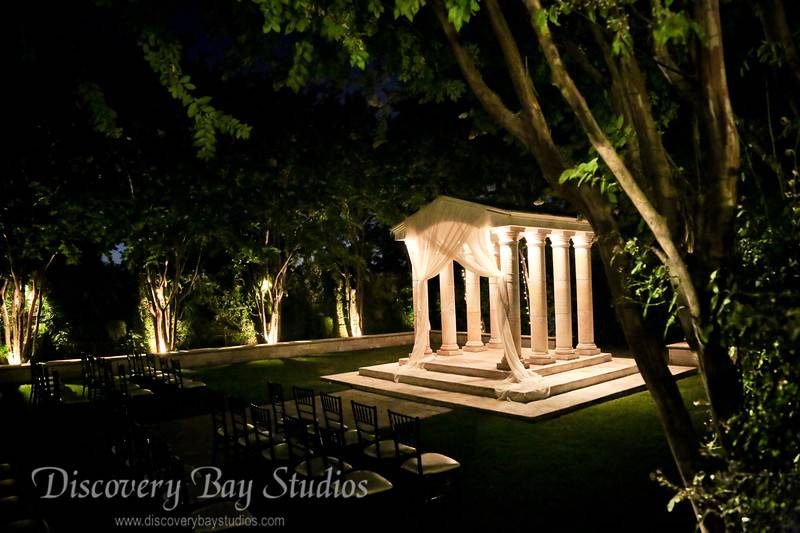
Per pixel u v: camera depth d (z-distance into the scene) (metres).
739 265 2.78
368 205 21.88
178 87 4.98
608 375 14.48
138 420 12.02
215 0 6.71
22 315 18.14
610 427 10.25
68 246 17.14
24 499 5.62
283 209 19.86
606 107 6.00
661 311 18.06
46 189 13.79
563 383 13.12
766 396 2.56
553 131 8.49
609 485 7.31
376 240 26.44
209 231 16.97
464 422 11.05
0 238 16.14
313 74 6.61
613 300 3.33
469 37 6.35
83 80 5.61
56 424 10.91
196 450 9.71
